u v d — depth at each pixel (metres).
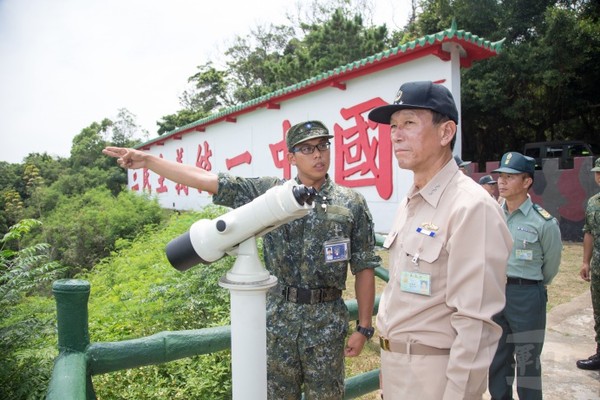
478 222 1.30
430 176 1.47
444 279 1.38
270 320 1.80
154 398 2.64
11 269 2.83
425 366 1.39
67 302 1.48
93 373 1.53
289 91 9.54
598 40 12.20
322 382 1.76
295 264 1.77
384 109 1.49
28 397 2.26
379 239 3.90
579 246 7.27
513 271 2.62
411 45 6.75
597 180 3.39
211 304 3.58
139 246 7.68
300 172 1.83
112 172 29.45
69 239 13.31
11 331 2.49
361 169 8.20
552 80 12.50
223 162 13.72
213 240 1.16
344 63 16.88
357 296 1.88
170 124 31.55
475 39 6.57
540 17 13.15
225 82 33.84
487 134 16.30
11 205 24.22
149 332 3.33
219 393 2.78
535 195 8.19
